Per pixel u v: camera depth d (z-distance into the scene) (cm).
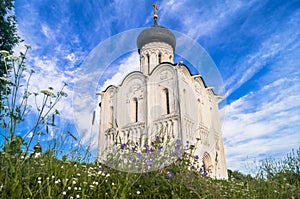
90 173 289
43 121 231
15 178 192
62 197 210
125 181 252
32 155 239
